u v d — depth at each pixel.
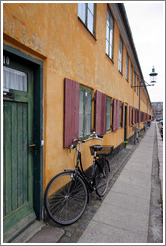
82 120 3.98
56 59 2.73
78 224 2.67
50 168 2.67
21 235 2.21
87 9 4.08
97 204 3.33
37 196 2.51
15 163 2.19
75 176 2.78
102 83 5.28
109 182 4.47
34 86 2.45
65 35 2.99
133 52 10.77
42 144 2.49
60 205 2.79
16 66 2.16
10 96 2.04
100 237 2.40
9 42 1.88
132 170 5.57
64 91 2.97
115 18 6.67
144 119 27.95
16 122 2.18
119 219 2.86
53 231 2.42
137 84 16.20
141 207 3.28
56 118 2.78
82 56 3.75
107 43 5.89
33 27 2.15
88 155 4.23
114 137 7.25
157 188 4.27
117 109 7.44
